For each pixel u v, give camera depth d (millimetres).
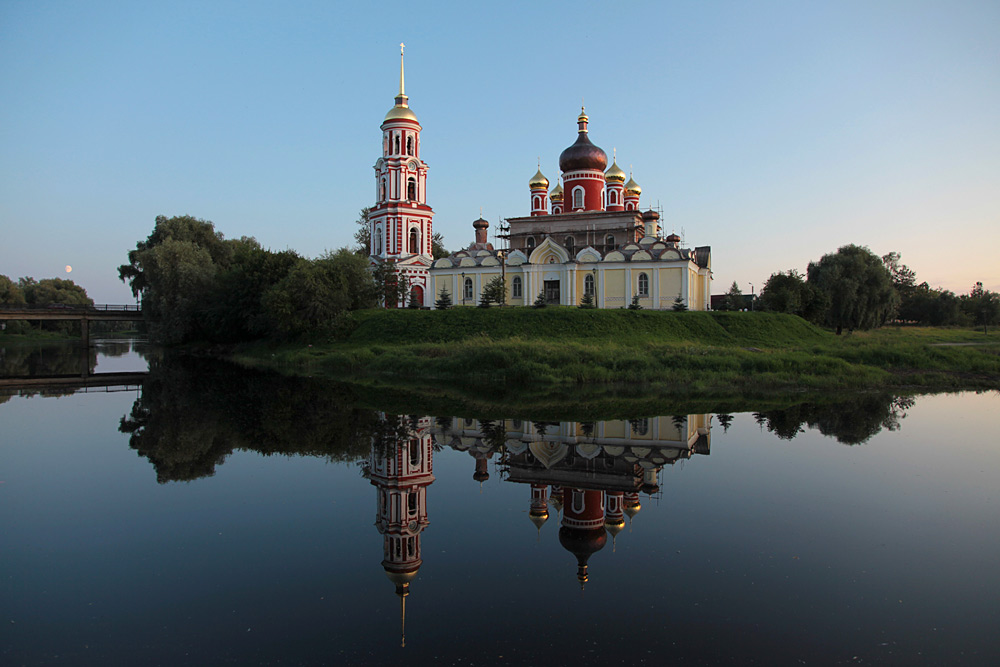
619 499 16062
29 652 8977
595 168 70125
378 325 55906
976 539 13281
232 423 26484
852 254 80188
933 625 9727
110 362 60562
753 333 53062
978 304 114375
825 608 10289
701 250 69125
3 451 21625
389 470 19266
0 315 67562
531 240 70688
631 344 47031
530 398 32312
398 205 69500
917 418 26625
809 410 28625
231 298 64812
